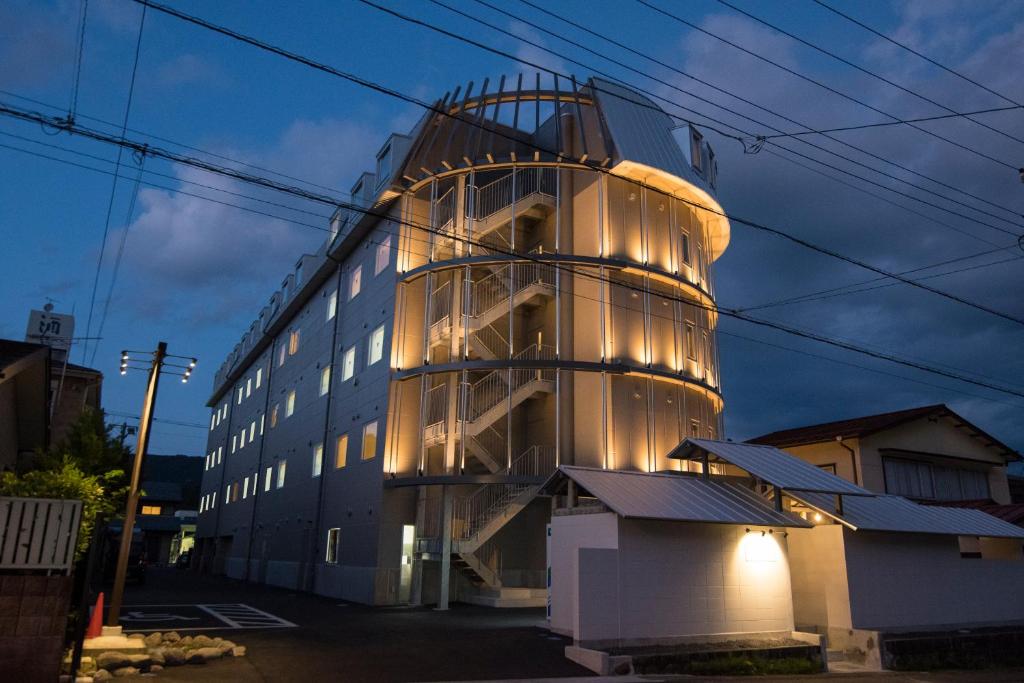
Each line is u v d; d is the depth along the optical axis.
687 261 29.27
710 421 29.00
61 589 9.70
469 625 18.22
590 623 13.64
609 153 27.22
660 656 13.23
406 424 27.17
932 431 30.61
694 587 15.02
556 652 13.95
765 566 16.19
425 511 25.66
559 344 26.00
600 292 26.38
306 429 36.47
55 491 13.02
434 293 27.77
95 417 25.34
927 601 17.62
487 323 26.38
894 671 15.34
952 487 30.61
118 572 14.49
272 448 42.41
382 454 26.56
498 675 12.22
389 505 26.17
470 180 27.61
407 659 13.20
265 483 42.53
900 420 29.16
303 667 12.36
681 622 14.62
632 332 26.70
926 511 19.11
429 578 25.84
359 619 19.92
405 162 28.86
